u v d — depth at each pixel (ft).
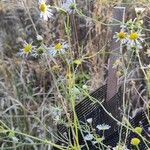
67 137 1.22
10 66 1.60
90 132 1.16
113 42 1.24
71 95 1.03
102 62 1.62
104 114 1.26
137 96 1.54
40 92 1.56
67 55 1.26
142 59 1.67
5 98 1.50
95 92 1.29
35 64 1.62
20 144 1.33
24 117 1.46
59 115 1.20
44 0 1.15
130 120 1.23
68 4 1.11
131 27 1.14
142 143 1.16
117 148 1.03
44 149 1.39
